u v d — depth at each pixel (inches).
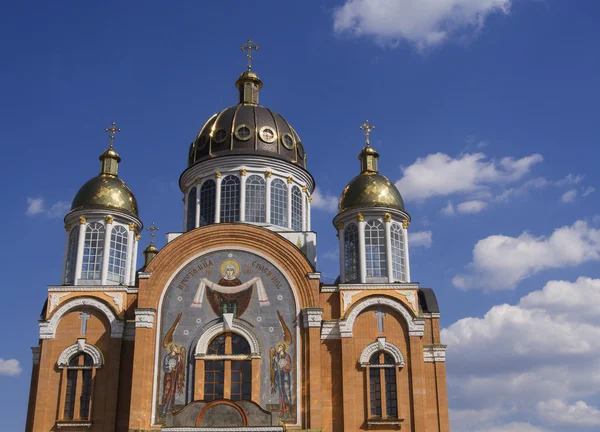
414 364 1712.6
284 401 1657.2
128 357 1736.0
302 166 2127.2
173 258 1777.8
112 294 1780.3
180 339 1712.6
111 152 2017.7
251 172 2039.9
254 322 1726.1
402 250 1884.8
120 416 1683.1
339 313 1760.6
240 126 2087.8
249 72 2266.2
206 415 1577.3
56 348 1739.7
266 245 1792.6
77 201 1914.4
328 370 1713.8
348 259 1876.2
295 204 2085.4
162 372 1681.8
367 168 2004.2
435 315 1862.7
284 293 1753.2
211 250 1790.1
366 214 1877.5
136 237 1959.9
